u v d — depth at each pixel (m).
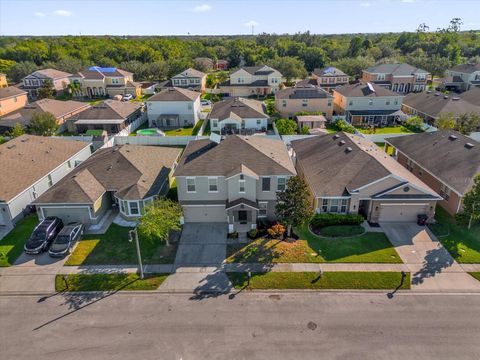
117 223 30.48
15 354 18.02
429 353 17.56
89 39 167.00
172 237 28.31
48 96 83.69
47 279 23.72
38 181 33.44
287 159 31.69
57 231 28.59
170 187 36.91
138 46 139.62
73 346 18.39
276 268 24.36
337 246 26.70
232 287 22.67
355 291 22.17
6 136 53.56
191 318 20.14
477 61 110.75
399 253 25.77
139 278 23.67
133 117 65.19
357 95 63.53
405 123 61.06
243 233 28.56
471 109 57.34
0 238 28.50
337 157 34.12
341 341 18.34
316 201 29.92
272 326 19.45
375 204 29.28
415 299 21.41
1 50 133.12
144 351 17.97
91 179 31.83
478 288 22.31
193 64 117.00
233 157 30.03
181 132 60.22
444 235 27.94
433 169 33.97
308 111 65.75
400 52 136.75
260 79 89.69
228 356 17.59
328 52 138.88
